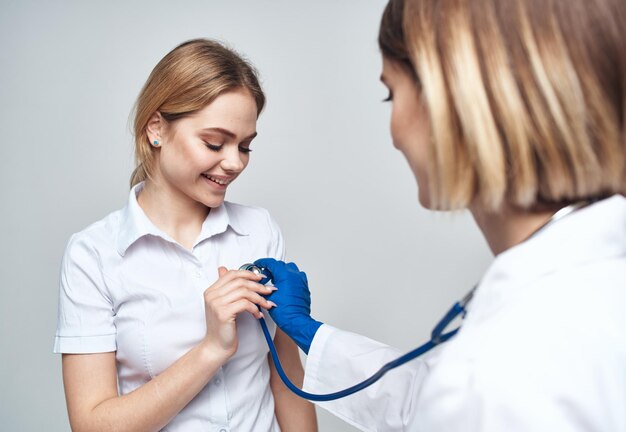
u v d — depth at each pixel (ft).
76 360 3.25
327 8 5.98
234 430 3.37
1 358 6.31
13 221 6.15
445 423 1.65
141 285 3.31
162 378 3.06
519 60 1.65
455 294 6.15
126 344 3.28
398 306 6.21
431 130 1.92
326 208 6.12
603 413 1.50
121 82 6.01
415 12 1.83
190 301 3.36
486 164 1.68
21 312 6.25
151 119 3.36
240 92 3.22
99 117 6.02
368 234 6.15
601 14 1.63
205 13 6.01
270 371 3.86
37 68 6.02
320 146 6.07
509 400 1.51
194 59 3.19
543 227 1.86
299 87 6.04
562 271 1.72
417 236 6.14
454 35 1.71
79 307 3.26
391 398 3.01
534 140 1.67
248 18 6.01
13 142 6.07
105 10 5.99
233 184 6.04
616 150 1.65
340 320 6.22
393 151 6.07
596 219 1.77
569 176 1.69
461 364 1.66
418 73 1.82
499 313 1.69
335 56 6.01
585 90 1.63
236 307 3.07
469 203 1.87
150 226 3.36
